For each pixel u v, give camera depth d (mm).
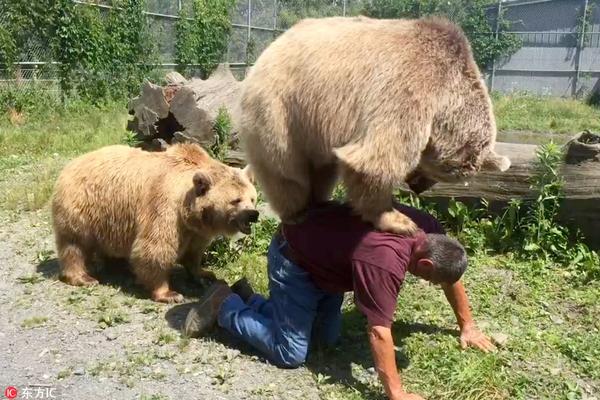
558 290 4855
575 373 3785
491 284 4926
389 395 3312
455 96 3211
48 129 11688
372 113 3107
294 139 3416
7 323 4211
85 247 4852
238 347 3971
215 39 19281
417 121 3098
